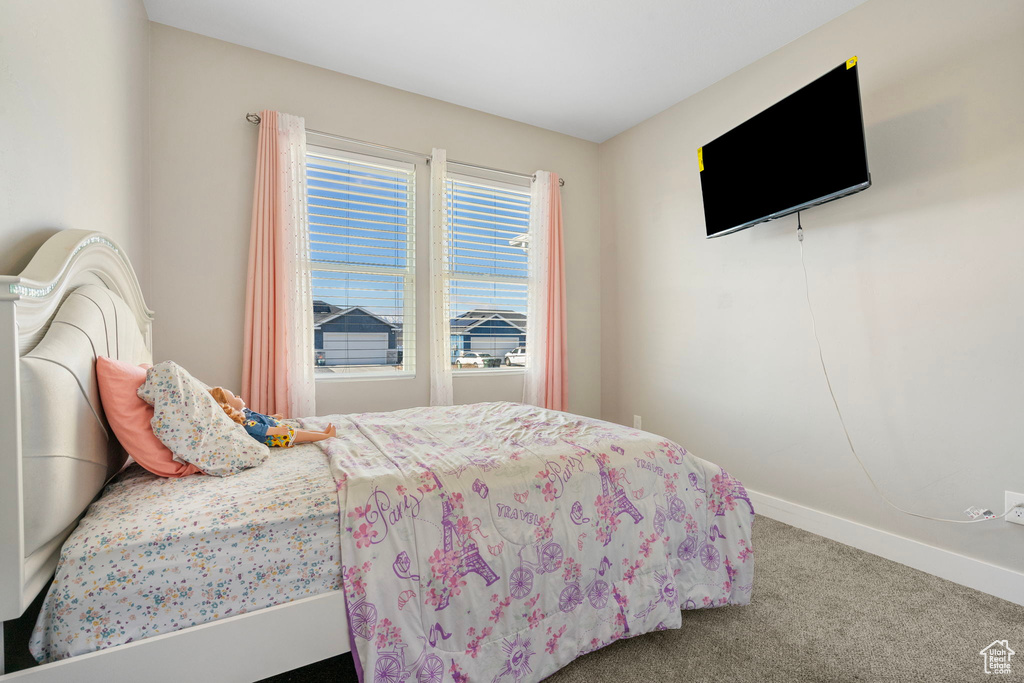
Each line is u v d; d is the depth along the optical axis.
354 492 1.15
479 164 3.26
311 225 2.75
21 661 1.02
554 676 1.32
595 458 1.49
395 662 1.06
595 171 3.83
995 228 1.76
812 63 2.38
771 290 2.57
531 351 3.44
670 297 3.21
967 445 1.84
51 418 0.91
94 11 1.53
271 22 2.34
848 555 2.10
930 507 1.95
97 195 1.57
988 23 1.78
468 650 1.16
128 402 1.22
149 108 2.30
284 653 1.03
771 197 2.34
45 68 1.17
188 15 2.29
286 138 2.55
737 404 2.76
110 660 0.89
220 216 2.47
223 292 2.48
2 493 0.80
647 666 1.36
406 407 2.98
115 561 0.93
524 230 3.53
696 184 3.02
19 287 0.88
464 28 2.38
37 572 0.90
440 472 1.28
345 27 2.38
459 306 3.27
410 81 2.88
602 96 3.06
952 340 1.88
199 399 1.33
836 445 2.28
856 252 2.19
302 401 2.58
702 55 2.61
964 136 1.84
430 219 3.05
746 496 1.63
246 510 1.08
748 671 1.34
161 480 1.24
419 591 1.12
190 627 0.96
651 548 1.47
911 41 1.99
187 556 0.98
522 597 1.25
